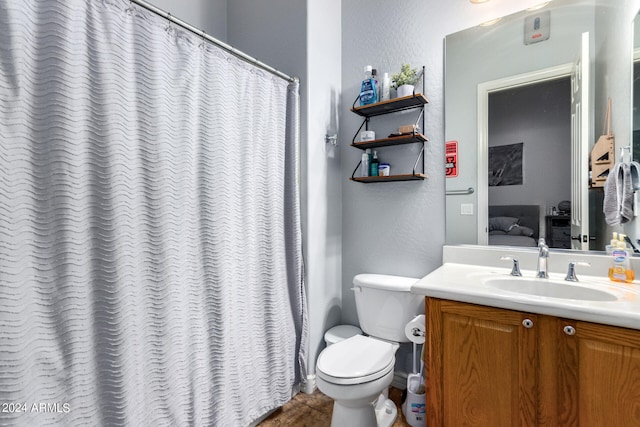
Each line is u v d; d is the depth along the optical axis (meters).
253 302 1.48
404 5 1.86
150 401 1.07
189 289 1.19
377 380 1.28
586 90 1.37
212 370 1.27
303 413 1.61
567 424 0.96
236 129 1.39
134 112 1.02
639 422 0.86
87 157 0.91
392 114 1.91
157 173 1.08
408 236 1.86
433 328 1.20
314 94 1.84
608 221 1.32
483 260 1.58
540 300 0.99
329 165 1.99
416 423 1.50
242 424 1.39
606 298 1.09
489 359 1.09
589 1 1.37
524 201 1.50
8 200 0.77
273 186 1.59
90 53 0.91
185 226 1.18
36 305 0.82
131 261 1.00
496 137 1.57
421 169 1.81
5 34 0.76
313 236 1.84
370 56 1.98
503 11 1.56
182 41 1.17
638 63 1.27
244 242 1.43
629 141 1.28
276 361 1.58
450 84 1.69
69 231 0.87
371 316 1.71
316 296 1.87
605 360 0.90
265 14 1.93
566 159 1.41
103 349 0.94
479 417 1.11
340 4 2.09
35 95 0.81
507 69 1.54
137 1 1.01
